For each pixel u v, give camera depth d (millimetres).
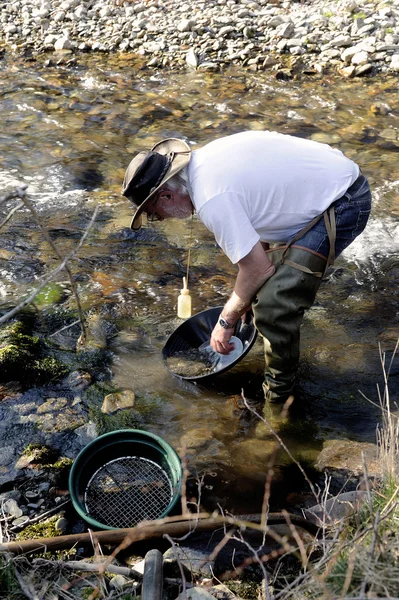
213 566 2451
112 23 8453
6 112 6539
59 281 4184
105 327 3793
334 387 3383
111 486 2738
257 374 3482
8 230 4691
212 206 2672
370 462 2910
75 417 3215
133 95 6863
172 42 7898
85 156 5711
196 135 6012
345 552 2172
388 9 7762
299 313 2926
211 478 2898
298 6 8266
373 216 4785
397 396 3318
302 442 3078
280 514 2523
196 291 4090
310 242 2830
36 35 8375
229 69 7332
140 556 2508
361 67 6992
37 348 3633
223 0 8492
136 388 3395
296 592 2094
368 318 3854
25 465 2938
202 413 3246
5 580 2273
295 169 2793
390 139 5777
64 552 2494
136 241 4602
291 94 6715
